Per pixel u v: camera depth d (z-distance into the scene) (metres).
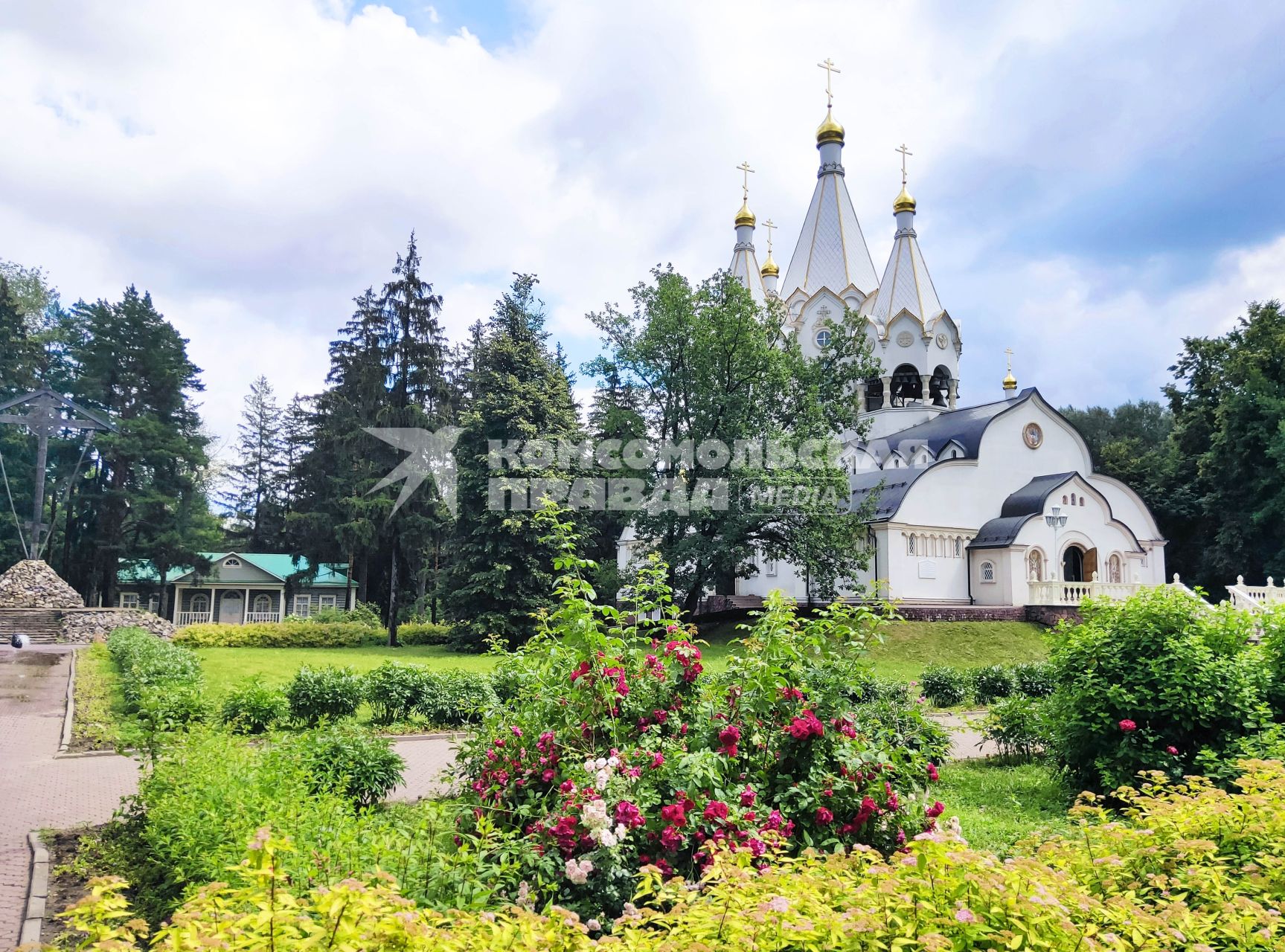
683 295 33.19
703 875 3.74
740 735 5.57
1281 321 42.78
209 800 5.86
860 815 5.38
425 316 47.09
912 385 47.62
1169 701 8.75
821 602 35.31
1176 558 51.03
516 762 5.76
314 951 2.78
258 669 26.33
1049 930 3.16
